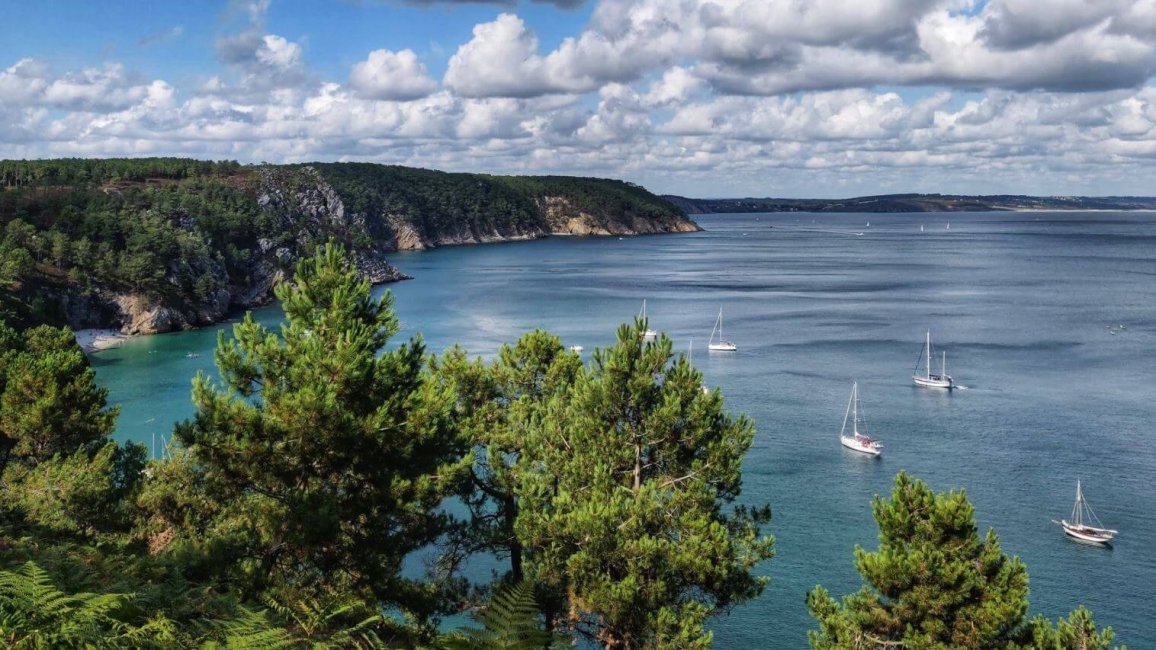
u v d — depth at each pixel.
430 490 20.05
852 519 58.28
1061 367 105.94
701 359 114.19
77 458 28.55
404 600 20.69
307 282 21.33
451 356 29.02
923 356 114.12
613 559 21.41
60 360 32.09
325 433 18.44
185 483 26.12
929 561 20.89
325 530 18.11
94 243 159.12
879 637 22.02
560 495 22.39
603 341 129.00
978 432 78.19
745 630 44.97
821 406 88.38
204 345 134.75
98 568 16.34
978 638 20.33
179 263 163.50
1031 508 60.47
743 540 23.42
